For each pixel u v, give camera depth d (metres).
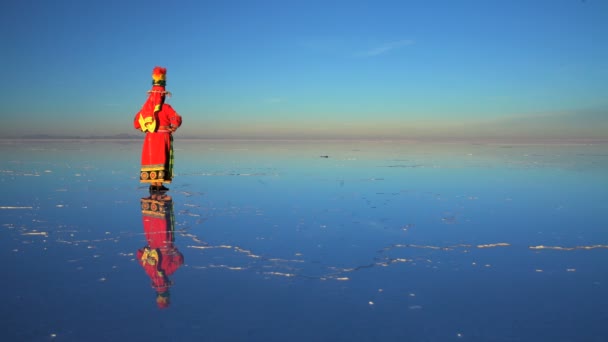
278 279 4.08
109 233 5.90
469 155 28.61
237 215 7.30
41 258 4.69
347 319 3.19
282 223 6.69
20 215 7.14
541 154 29.55
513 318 3.23
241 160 23.06
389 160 23.08
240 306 3.42
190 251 5.04
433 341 2.85
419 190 10.61
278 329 3.01
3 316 3.21
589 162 21.09
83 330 2.97
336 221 6.84
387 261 4.70
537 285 3.96
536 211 7.80
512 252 5.11
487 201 8.91
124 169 16.45
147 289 3.77
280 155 28.86
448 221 6.87
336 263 4.61
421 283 4.00
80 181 12.21
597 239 5.75
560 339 2.89
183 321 3.12
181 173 15.16
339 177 13.81
